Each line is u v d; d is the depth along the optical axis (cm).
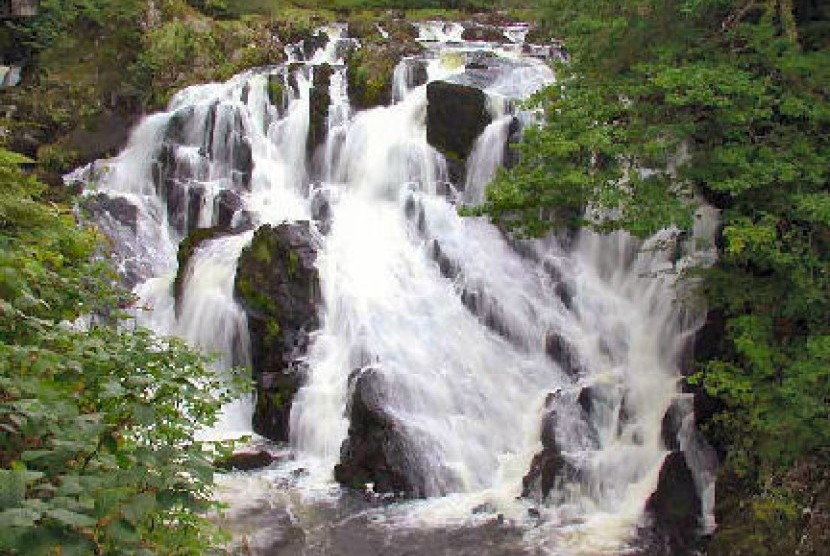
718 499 882
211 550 492
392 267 1250
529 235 1004
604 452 993
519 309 1203
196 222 1521
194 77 1806
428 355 1119
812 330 852
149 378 403
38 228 643
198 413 536
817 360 778
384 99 1591
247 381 591
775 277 905
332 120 1566
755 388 851
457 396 1078
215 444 555
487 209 991
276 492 956
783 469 813
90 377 430
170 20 1938
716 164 886
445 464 985
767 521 791
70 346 452
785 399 806
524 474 995
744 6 971
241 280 1179
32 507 258
